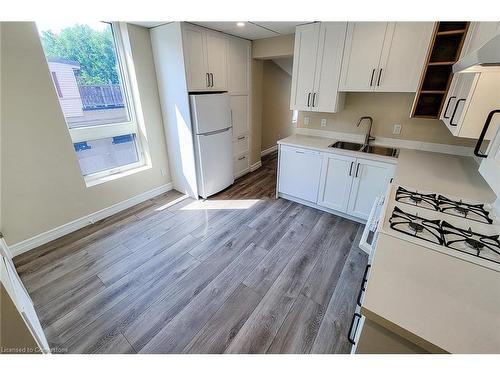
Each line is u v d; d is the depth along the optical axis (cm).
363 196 263
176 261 221
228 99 333
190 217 296
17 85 205
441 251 100
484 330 66
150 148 327
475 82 134
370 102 276
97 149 283
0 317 83
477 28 168
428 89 225
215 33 299
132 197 320
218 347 147
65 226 259
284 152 310
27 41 203
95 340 151
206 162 324
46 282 197
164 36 274
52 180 241
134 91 298
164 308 174
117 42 274
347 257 225
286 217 295
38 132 224
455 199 149
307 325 161
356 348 85
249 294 186
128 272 208
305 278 201
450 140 242
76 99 255
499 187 94
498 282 84
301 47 269
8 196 216
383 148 275
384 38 221
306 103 287
